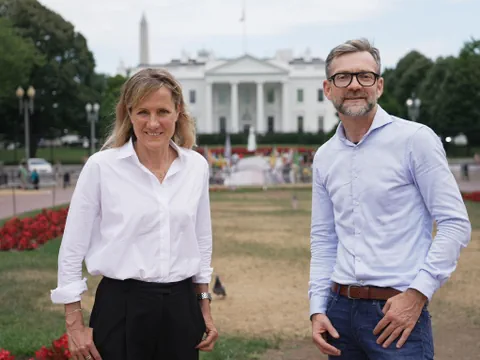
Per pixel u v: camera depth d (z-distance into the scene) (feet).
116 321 11.18
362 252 11.32
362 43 11.71
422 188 11.23
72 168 191.21
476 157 188.55
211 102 317.22
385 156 11.37
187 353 11.46
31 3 220.84
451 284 33.14
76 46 223.10
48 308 27.84
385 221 11.26
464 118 211.41
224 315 27.32
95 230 11.57
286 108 320.29
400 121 11.57
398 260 11.12
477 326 25.05
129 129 11.68
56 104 217.97
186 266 11.44
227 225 63.72
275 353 21.77
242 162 162.91
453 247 10.83
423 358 10.91
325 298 12.10
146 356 11.39
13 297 29.78
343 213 11.66
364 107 11.44
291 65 334.65
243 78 311.68
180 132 12.15
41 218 54.44
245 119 328.08
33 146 223.10
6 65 161.99
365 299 11.25
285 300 30.19
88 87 228.22
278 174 153.38
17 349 21.20
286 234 56.24
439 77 223.10
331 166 11.91
